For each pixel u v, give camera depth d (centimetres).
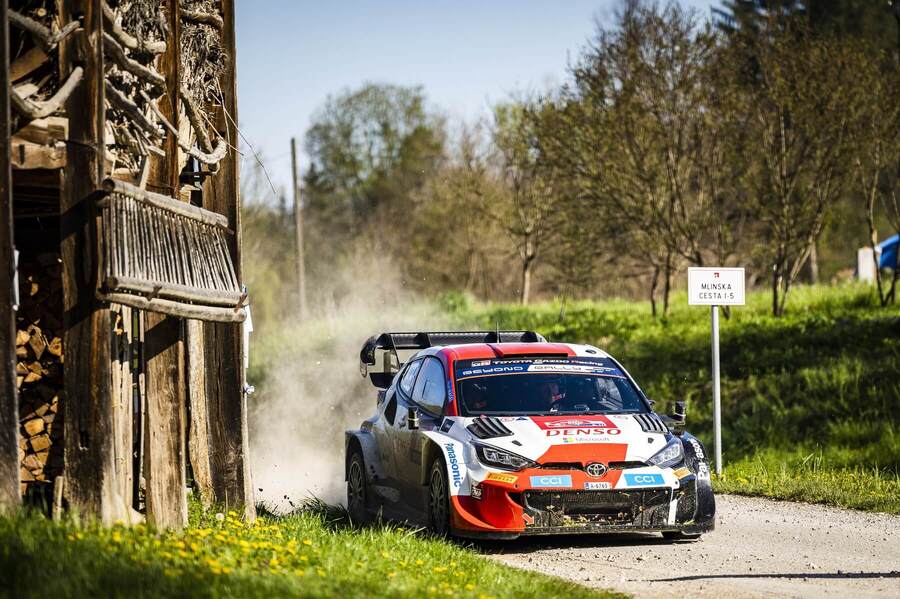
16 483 1304
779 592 1421
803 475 2731
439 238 10488
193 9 1869
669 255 5050
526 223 7125
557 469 1731
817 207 4725
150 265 1458
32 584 1007
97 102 1402
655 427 1870
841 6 7175
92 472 1388
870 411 3303
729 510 2248
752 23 5219
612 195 4897
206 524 1733
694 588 1445
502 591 1288
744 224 5209
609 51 4866
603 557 1708
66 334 1395
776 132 4688
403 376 2220
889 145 4469
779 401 3547
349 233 12862
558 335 5162
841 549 1789
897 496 2334
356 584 1199
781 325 4447
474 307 6731
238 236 1920
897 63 4550
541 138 5172
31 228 1869
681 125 4831
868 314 4350
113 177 1570
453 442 1808
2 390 1302
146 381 1636
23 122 1366
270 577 1150
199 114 1892
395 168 13500
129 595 1004
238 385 1902
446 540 1767
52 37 1366
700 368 4150
